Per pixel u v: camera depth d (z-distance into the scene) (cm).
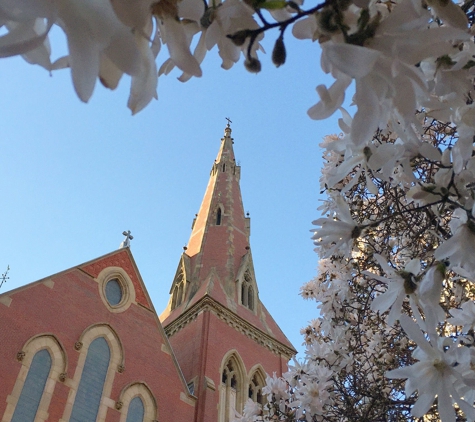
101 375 1548
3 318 1405
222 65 158
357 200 504
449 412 180
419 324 194
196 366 2108
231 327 2420
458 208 229
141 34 107
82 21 92
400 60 127
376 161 203
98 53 95
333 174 220
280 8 141
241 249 3122
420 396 185
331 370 539
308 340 755
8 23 97
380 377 566
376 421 521
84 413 1422
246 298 2788
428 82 183
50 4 91
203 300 2459
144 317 1828
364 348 613
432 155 214
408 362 574
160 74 148
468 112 192
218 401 1994
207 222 3331
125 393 1577
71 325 1566
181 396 1770
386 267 213
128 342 1700
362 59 113
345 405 574
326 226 253
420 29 129
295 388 587
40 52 107
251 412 677
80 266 1742
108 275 1820
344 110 205
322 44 140
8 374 1319
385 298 210
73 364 1485
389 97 131
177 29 122
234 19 142
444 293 460
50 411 1343
